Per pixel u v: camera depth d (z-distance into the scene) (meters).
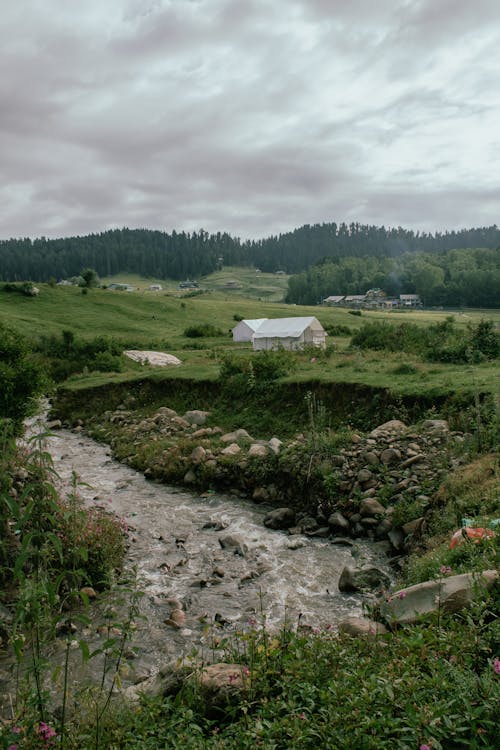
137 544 14.80
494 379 21.95
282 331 62.97
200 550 14.50
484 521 10.11
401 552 13.73
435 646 6.19
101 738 5.46
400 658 6.10
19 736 5.02
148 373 36.06
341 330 83.06
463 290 196.12
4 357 19.20
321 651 6.39
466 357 30.62
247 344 70.44
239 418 26.38
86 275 127.06
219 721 5.84
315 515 16.64
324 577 12.59
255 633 7.14
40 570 5.26
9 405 18.34
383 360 33.28
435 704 4.80
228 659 7.25
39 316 92.50
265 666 6.29
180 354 56.59
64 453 26.16
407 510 14.46
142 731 5.57
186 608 11.16
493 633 5.98
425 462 16.67
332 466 17.77
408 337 42.94
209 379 30.77
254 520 16.89
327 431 21.88
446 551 9.63
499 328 33.84
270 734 4.99
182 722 5.62
